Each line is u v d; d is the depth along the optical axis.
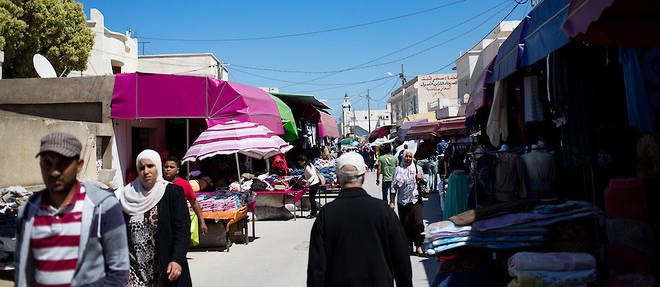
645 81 4.36
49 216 2.33
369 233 2.95
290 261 7.35
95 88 11.47
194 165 13.79
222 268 7.02
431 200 14.49
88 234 2.37
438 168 17.02
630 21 3.50
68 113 11.66
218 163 14.48
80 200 2.39
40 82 11.69
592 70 4.76
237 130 9.54
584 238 4.04
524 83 6.32
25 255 2.32
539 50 4.55
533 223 4.20
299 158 12.48
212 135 9.45
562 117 4.83
